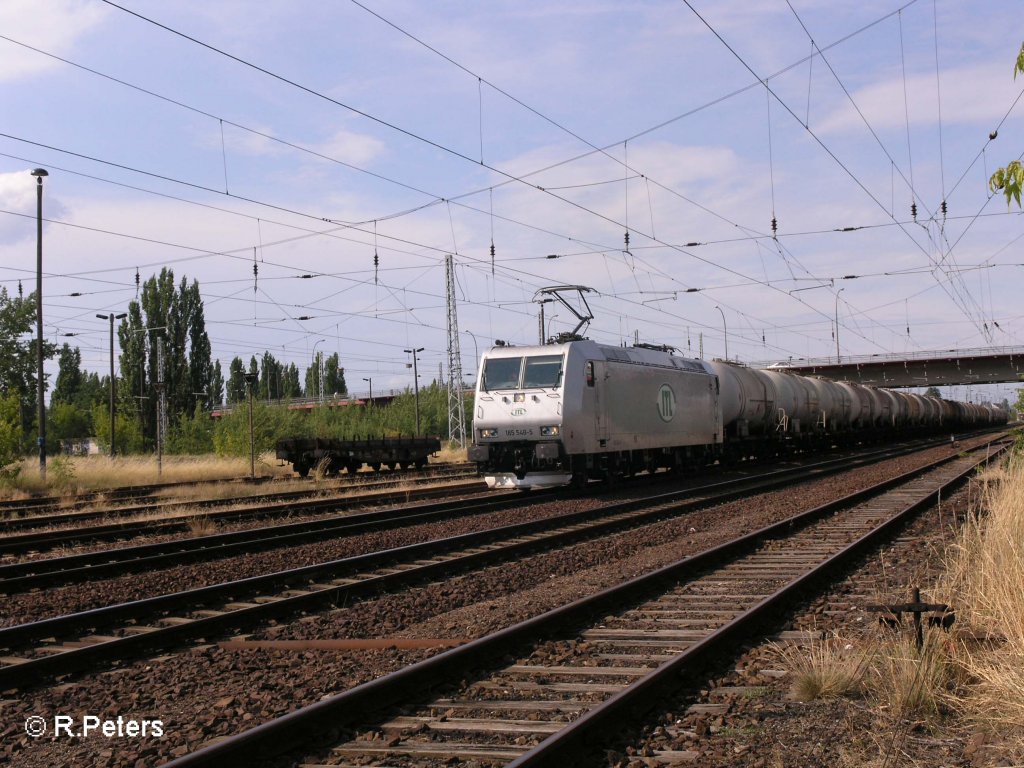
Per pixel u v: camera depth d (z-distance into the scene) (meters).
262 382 99.44
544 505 22.28
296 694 7.06
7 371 63.50
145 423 63.44
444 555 14.98
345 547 15.73
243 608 10.38
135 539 17.73
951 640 7.13
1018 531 9.94
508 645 8.14
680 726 6.11
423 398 69.62
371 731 6.07
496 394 25.05
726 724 6.12
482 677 7.41
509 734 6.03
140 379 64.75
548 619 8.81
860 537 14.92
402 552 14.34
